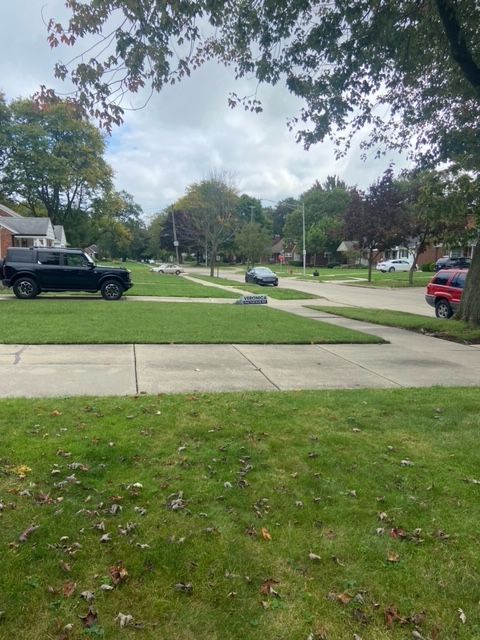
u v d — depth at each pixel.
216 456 4.13
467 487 3.70
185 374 7.27
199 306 17.52
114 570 2.66
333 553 2.88
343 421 5.13
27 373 7.02
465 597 2.54
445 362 8.76
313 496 3.53
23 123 51.75
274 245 104.75
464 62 7.80
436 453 4.34
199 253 85.56
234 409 5.40
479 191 11.61
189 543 2.93
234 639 2.25
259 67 7.22
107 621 2.32
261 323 12.96
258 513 3.28
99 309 15.16
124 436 4.46
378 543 2.98
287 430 4.80
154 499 3.41
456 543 3.00
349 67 7.60
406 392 6.43
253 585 2.60
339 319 15.11
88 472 3.76
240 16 6.41
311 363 8.35
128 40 5.06
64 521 3.09
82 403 5.47
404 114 10.65
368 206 36.91
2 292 21.64
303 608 2.44
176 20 5.17
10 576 2.57
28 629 2.25
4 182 52.75
